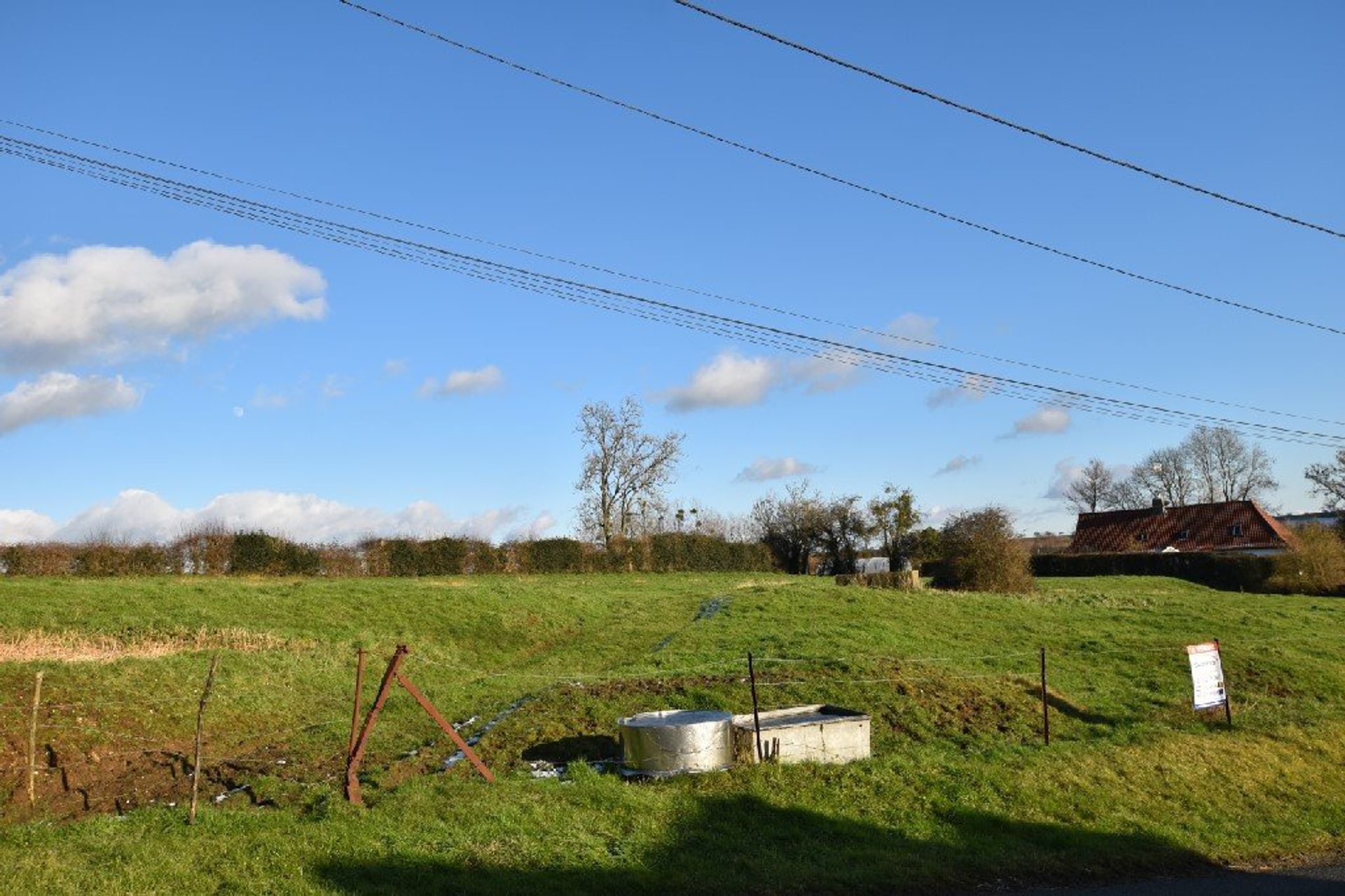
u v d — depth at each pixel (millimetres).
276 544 47156
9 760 15859
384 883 10859
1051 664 26359
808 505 76125
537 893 11031
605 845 12680
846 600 36531
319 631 29344
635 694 20219
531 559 58906
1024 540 55000
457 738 14641
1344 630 37250
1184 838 15484
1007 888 12969
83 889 10180
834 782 15695
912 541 76750
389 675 14281
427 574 52906
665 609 39906
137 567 42812
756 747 16000
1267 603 46875
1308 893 13141
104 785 15906
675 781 15172
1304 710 23422
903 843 13961
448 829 12719
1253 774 18719
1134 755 18469
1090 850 14523
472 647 31984
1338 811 17750
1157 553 69000
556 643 34156
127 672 20609
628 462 82562
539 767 16172
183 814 13039
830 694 20516
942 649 27906
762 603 35219
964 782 16312
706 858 12656
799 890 12031
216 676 21719
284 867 11141
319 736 18562
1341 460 97438
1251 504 87062
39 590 30422
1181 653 27812
